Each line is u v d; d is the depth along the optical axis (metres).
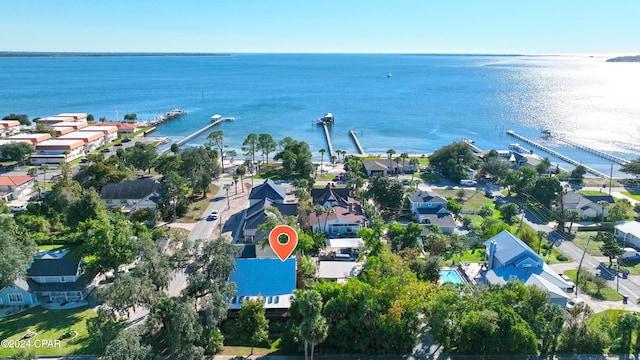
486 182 144.62
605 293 77.00
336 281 77.06
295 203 112.94
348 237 99.44
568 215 105.38
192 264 66.50
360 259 84.00
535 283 72.88
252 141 165.62
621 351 61.19
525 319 61.31
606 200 118.31
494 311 60.34
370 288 61.84
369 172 150.50
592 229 105.62
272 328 67.12
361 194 118.88
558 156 185.12
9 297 70.81
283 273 73.50
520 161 163.62
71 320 67.69
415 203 112.19
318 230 100.81
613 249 86.69
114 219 94.06
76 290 72.81
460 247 90.31
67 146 169.50
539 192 119.50
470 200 126.56
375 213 105.31
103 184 122.31
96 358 58.56
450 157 152.75
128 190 115.88
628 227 100.50
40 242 92.38
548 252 92.75
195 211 114.94
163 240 92.19
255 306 63.88
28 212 102.75
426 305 61.84
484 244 93.06
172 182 110.75
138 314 69.12
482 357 60.03
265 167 160.62
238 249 76.62
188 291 63.44
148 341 58.75
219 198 125.75
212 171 132.12
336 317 61.44
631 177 153.12
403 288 61.69
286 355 60.56
